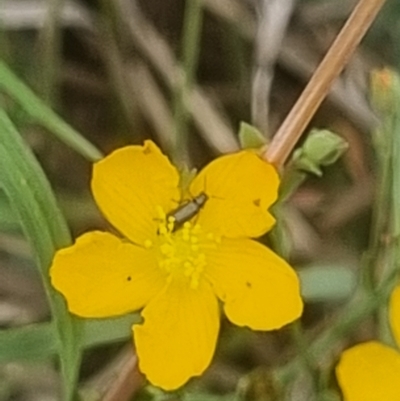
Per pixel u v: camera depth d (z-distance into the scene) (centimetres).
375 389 11
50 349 12
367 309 12
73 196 16
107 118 17
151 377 11
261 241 12
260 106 17
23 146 11
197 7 15
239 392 12
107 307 11
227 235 11
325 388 12
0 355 12
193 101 17
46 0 16
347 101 17
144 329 11
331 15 17
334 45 12
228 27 17
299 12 17
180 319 11
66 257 11
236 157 11
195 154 17
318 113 17
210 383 16
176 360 11
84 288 11
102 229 16
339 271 15
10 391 16
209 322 11
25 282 16
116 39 17
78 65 17
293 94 18
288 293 11
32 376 16
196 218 11
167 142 17
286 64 17
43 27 16
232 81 17
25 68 16
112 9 17
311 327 16
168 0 18
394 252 12
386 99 12
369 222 17
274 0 17
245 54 17
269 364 16
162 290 11
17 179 11
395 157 12
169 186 11
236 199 11
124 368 12
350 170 17
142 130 17
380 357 11
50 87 16
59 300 11
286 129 12
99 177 11
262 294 11
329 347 12
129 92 17
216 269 11
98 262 11
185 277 11
